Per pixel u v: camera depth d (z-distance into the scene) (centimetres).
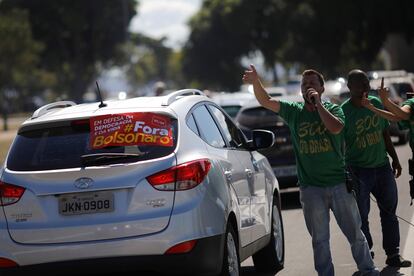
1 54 12688
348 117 1562
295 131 1311
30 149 1248
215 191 1241
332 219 2222
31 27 15400
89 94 19062
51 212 1202
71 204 1198
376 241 1861
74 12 15325
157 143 1217
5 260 1214
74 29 15338
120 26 16088
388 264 1576
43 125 1262
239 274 1327
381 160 1574
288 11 14938
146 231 1180
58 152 1231
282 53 16325
